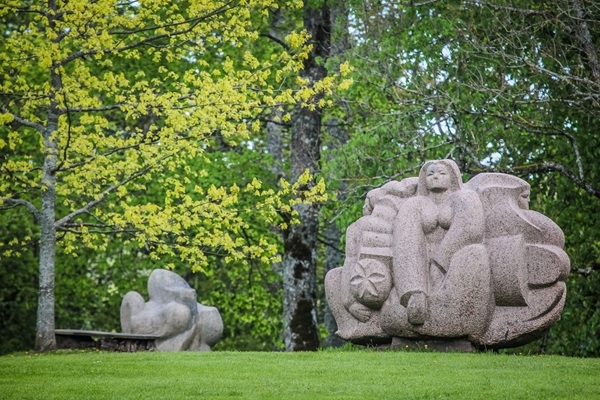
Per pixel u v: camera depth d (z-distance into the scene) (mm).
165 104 20422
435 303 18047
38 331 20062
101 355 17812
